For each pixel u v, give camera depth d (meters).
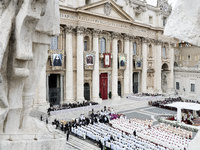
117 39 44.56
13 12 5.60
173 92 58.53
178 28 3.40
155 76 55.75
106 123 29.89
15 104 6.16
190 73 54.97
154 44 55.28
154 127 27.78
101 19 41.12
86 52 38.78
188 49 65.44
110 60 43.34
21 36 5.62
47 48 7.23
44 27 6.59
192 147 3.01
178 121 30.59
